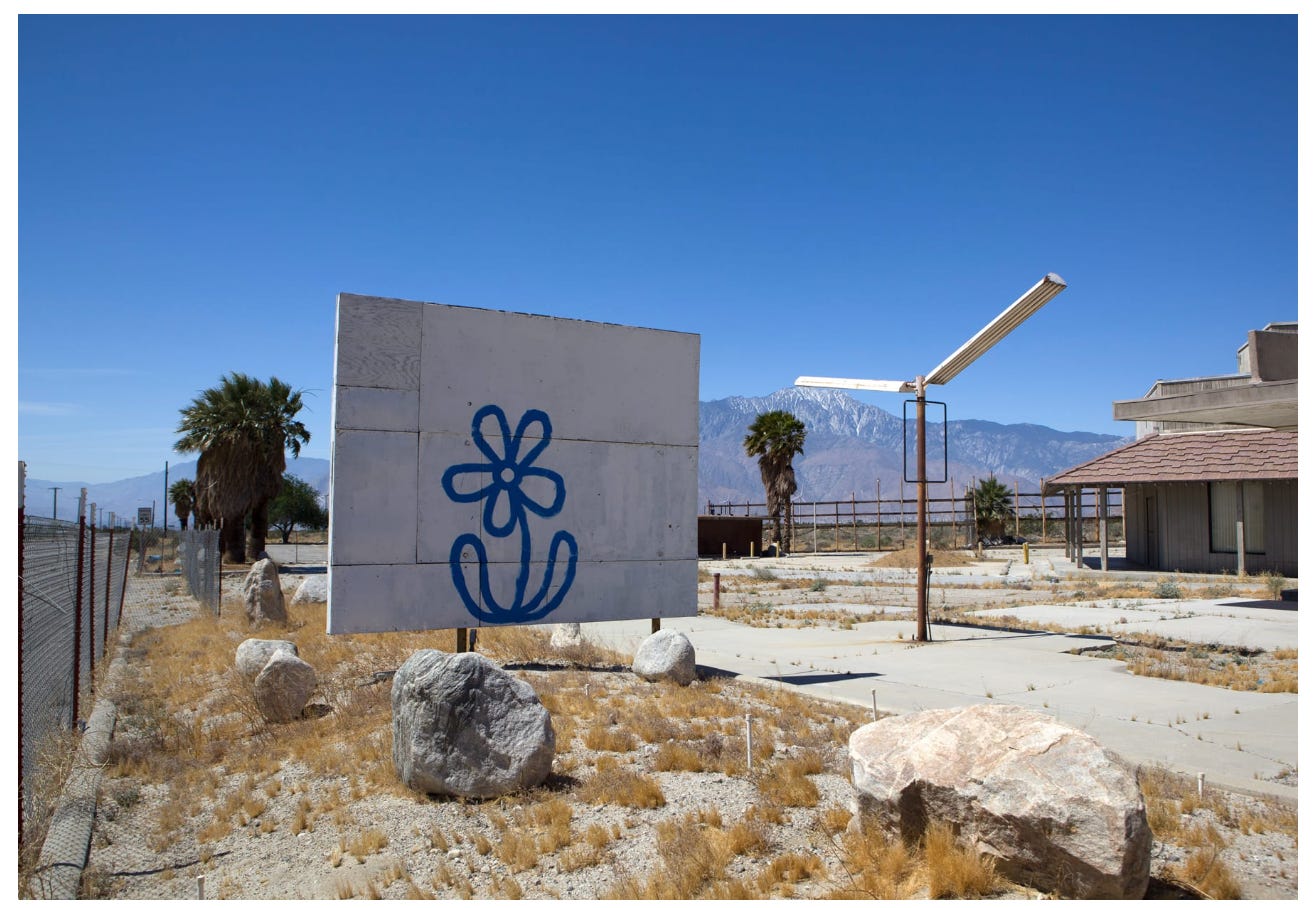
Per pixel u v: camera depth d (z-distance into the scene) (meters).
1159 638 15.17
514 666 12.16
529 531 12.12
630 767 7.37
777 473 55.94
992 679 11.24
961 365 14.65
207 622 18.11
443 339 11.71
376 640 14.16
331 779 7.37
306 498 90.94
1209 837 5.64
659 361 13.19
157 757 8.22
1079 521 34.59
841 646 14.62
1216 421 19.53
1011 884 4.84
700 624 18.14
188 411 41.19
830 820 5.88
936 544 57.91
